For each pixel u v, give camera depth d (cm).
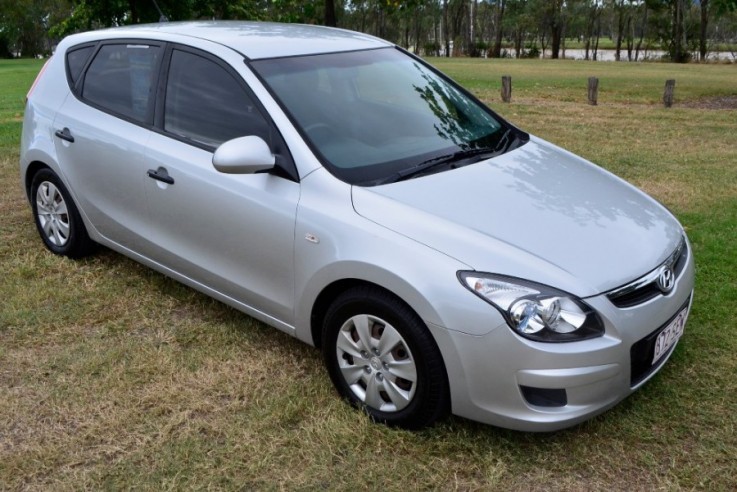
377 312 307
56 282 470
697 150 910
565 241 304
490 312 277
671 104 1527
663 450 307
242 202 355
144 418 330
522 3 8212
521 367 277
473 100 442
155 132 406
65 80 480
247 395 348
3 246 530
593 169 402
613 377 286
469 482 290
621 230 323
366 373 322
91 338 403
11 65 4184
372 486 288
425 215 306
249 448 309
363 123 370
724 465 298
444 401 300
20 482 291
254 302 370
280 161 344
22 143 507
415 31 10225
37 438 318
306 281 332
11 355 385
